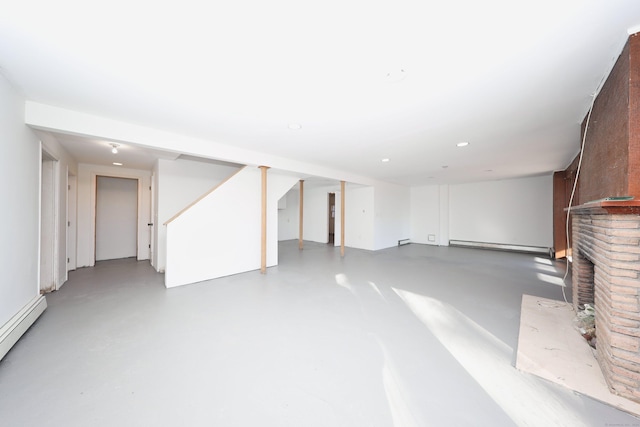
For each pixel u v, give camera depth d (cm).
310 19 133
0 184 192
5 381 167
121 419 138
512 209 732
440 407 147
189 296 337
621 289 151
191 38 148
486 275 453
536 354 197
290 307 300
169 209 482
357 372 179
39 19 133
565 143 360
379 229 764
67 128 250
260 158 427
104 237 579
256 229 488
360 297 336
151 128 303
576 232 271
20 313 221
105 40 150
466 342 220
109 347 210
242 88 208
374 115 262
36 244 259
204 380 170
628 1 120
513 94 215
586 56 162
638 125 139
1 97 190
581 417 139
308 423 136
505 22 134
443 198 848
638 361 147
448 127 297
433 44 152
